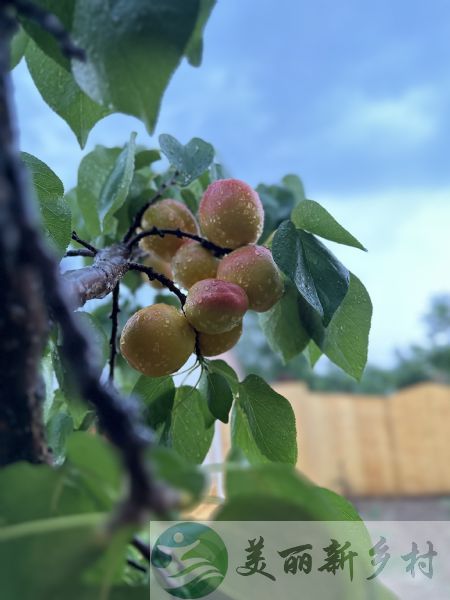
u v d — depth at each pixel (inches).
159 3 6.6
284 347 13.1
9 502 5.6
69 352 5.0
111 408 4.7
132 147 12.7
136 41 6.6
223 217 10.9
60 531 5.0
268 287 10.5
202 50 7.6
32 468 5.7
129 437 4.5
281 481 5.7
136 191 14.8
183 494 4.6
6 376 5.7
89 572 5.2
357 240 10.8
